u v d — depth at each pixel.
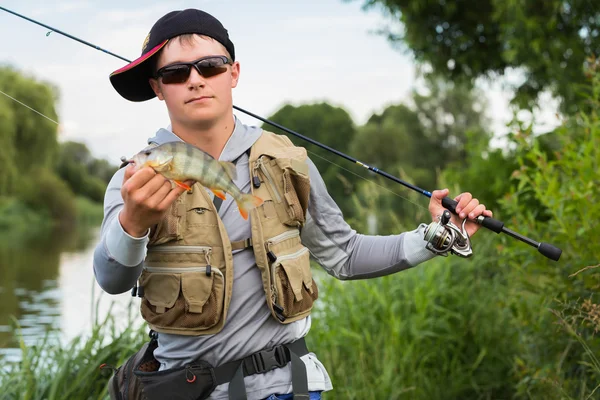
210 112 3.01
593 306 4.25
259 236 2.96
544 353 5.26
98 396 4.99
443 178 9.45
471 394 6.07
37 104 48.12
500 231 3.28
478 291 6.71
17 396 4.93
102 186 71.06
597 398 4.64
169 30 3.03
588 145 5.11
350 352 6.25
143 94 3.40
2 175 47.94
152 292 2.96
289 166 3.05
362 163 3.46
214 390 2.95
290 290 2.99
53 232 46.78
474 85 13.52
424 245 3.25
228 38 3.15
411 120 68.06
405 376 5.98
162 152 2.55
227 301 2.91
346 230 3.34
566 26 10.84
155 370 3.10
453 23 12.98
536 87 12.20
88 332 6.54
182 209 2.91
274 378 2.96
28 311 11.21
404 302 6.56
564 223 5.04
